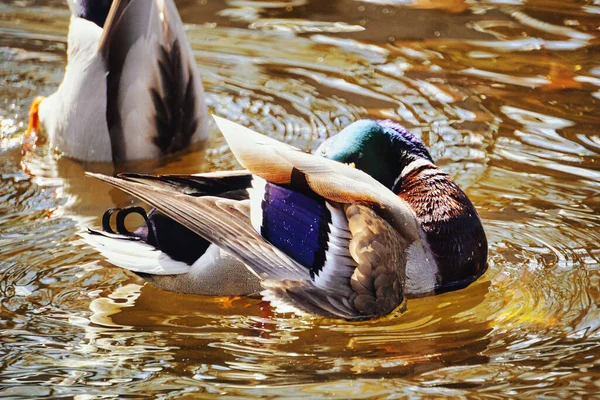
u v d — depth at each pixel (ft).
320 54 52.21
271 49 52.95
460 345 28.45
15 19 57.31
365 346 28.50
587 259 33.30
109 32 40.78
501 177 39.24
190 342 28.66
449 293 31.99
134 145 41.81
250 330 29.53
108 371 26.61
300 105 46.60
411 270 31.19
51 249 34.06
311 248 29.71
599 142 41.93
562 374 26.23
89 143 41.91
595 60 49.73
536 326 29.40
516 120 44.19
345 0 59.57
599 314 29.78
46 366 26.81
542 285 31.83
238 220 29.66
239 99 47.47
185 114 42.60
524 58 50.31
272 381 26.11
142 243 30.94
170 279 31.12
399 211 30.94
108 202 38.27
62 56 52.75
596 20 54.85
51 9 58.95
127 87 40.98
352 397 25.16
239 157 29.84
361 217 29.78
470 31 54.08
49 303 30.68
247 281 30.55
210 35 54.85
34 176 40.63
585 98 45.91
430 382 26.03
